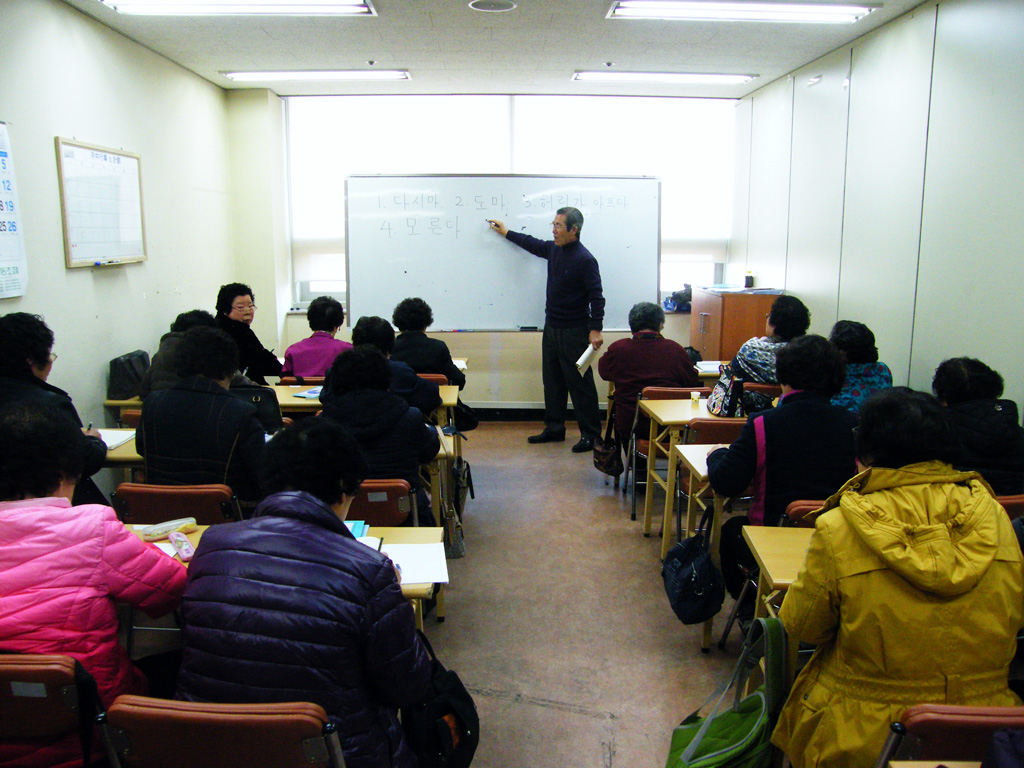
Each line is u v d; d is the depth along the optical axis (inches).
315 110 235.5
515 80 211.9
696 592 98.6
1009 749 35.8
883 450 54.9
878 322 166.7
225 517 83.4
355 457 55.8
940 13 142.3
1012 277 125.3
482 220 215.9
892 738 46.2
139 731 45.1
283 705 44.2
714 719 71.2
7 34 123.6
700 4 145.3
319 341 167.8
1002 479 91.5
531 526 154.3
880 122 163.6
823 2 145.6
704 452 116.0
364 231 216.2
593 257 199.8
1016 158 124.2
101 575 54.1
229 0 141.4
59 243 139.3
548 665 102.7
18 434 53.6
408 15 150.5
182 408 89.1
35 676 47.1
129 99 166.9
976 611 51.4
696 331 234.5
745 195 237.1
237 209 228.7
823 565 55.0
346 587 49.4
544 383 216.4
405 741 56.9
